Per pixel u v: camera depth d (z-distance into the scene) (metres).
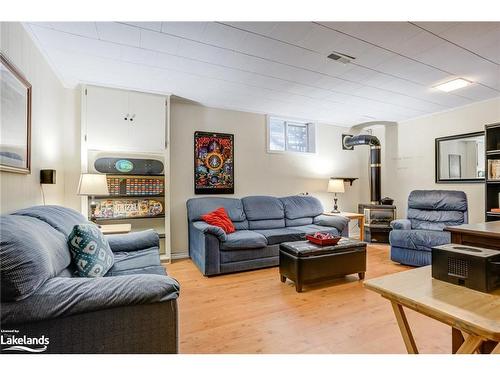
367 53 2.54
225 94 3.66
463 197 3.71
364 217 4.89
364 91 3.55
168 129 3.63
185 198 4.02
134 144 3.44
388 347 1.71
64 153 3.18
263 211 4.11
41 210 1.81
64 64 2.69
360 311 2.22
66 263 1.52
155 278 1.25
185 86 3.35
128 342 1.14
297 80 3.17
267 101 3.96
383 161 5.38
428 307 0.97
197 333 1.88
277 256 3.47
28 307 1.04
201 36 2.23
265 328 1.95
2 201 1.70
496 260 1.11
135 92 3.45
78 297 1.09
